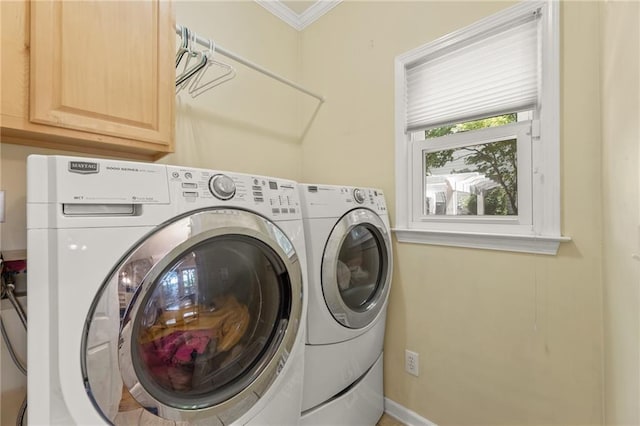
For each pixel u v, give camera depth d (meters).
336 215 1.19
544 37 1.11
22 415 0.94
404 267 1.53
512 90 1.21
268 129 1.96
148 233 0.65
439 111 1.42
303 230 1.03
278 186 0.98
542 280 1.12
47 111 0.83
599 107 1.00
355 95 1.79
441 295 1.39
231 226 0.77
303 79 2.13
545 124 1.12
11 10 0.78
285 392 0.92
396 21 1.59
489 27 1.26
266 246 0.87
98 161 0.61
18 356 1.00
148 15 1.04
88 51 0.90
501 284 1.22
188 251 0.72
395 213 1.57
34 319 0.53
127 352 0.60
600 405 1.00
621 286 0.78
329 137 1.95
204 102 1.64
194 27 1.58
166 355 0.71
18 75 0.79
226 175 0.84
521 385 1.17
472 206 1.35
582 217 1.04
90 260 0.57
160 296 0.69
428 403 1.43
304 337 0.99
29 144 0.99
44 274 0.54
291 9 2.05
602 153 0.98
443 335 1.39
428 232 1.41
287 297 0.94
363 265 1.39
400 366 1.53
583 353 1.04
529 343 1.15
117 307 0.59
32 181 0.54
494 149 1.28
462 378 1.33
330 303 1.13
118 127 0.97
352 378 1.28
